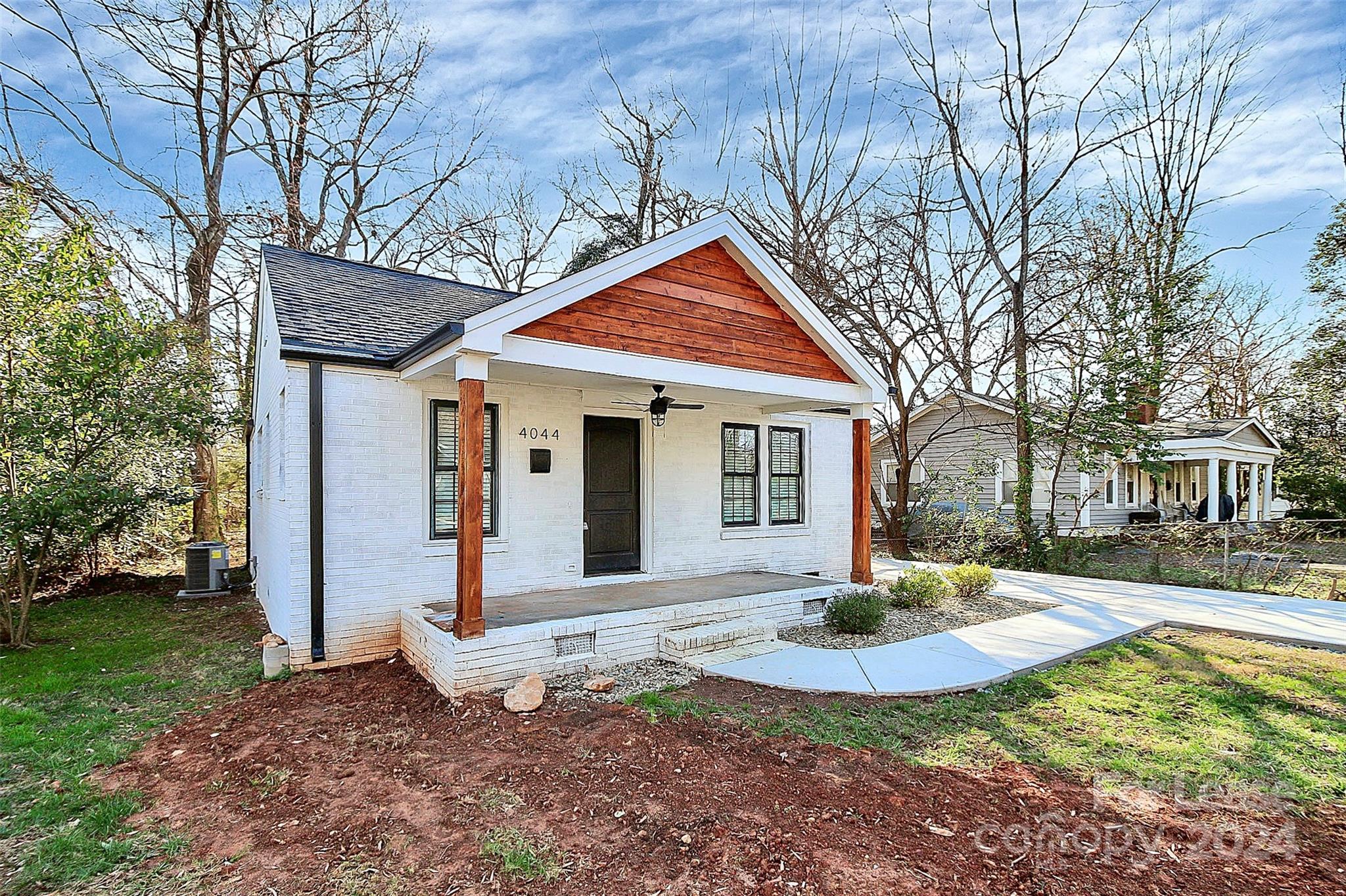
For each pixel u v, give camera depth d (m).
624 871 3.15
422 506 7.49
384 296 9.13
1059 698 5.51
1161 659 6.64
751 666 6.39
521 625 6.23
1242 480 22.84
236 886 3.16
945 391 20.48
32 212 10.12
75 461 8.55
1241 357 26.09
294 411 6.73
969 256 19.52
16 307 8.07
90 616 10.25
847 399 9.27
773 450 11.07
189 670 7.02
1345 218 18.05
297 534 6.72
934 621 8.38
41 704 5.96
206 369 11.79
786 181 19.78
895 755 4.40
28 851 3.49
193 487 12.90
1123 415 13.92
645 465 9.42
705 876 3.08
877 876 3.03
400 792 4.05
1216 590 10.72
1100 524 18.61
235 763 4.59
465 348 5.79
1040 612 8.83
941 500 18.75
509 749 4.62
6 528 7.68
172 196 17.27
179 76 17.17
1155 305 14.02
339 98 19.58
